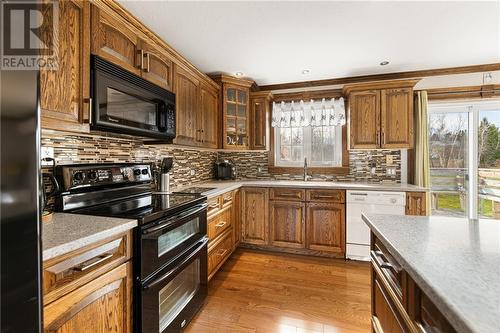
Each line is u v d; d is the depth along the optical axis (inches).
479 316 18.6
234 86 125.1
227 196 107.7
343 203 112.1
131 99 62.2
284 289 86.4
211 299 80.2
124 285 46.7
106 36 56.4
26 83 22.3
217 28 78.9
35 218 23.1
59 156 58.6
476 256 30.1
